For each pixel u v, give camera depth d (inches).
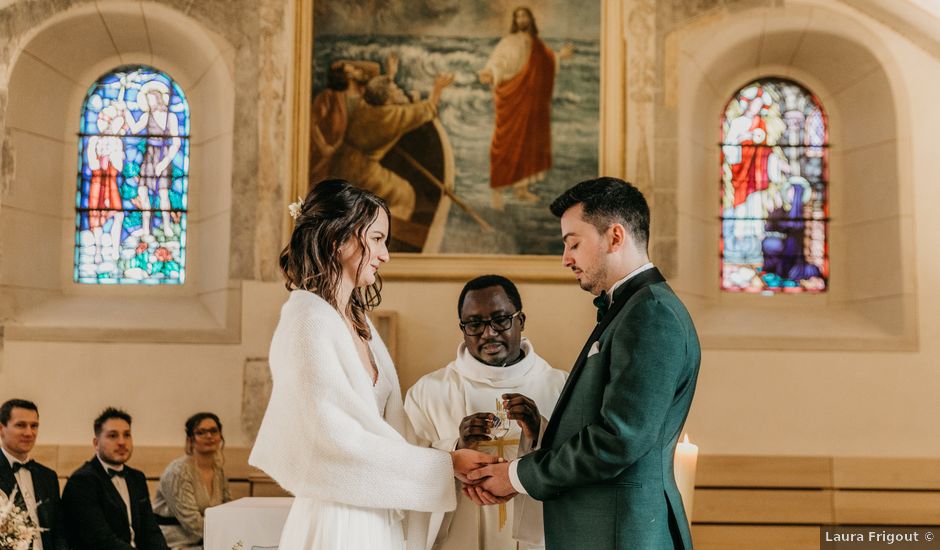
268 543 144.5
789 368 296.5
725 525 287.6
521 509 138.3
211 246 307.1
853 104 320.2
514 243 300.2
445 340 292.5
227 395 291.7
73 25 307.6
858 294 311.9
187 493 257.9
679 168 305.9
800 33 311.9
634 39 308.3
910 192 304.2
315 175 302.2
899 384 295.9
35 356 292.2
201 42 308.7
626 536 111.2
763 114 325.7
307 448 115.0
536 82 306.7
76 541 230.7
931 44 308.0
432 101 306.2
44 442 287.4
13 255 300.4
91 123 319.9
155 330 294.2
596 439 109.3
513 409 133.9
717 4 310.8
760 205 321.4
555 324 293.7
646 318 111.9
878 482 290.0
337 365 116.8
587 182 123.0
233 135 303.9
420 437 162.1
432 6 309.4
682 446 133.0
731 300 315.0
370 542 117.6
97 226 315.3
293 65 305.7
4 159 301.7
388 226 127.6
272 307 295.9
